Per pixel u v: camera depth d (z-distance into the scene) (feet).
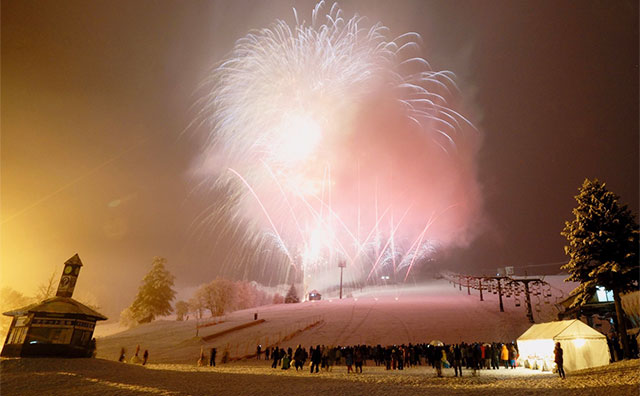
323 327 169.68
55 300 90.99
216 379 69.62
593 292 87.51
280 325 179.73
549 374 73.92
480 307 204.64
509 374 76.23
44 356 84.17
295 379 70.33
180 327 190.60
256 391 55.98
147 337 165.68
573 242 88.43
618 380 51.06
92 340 93.50
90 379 63.05
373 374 79.82
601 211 86.63
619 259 83.41
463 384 61.46
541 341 84.17
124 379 65.00
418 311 198.39
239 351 134.00
